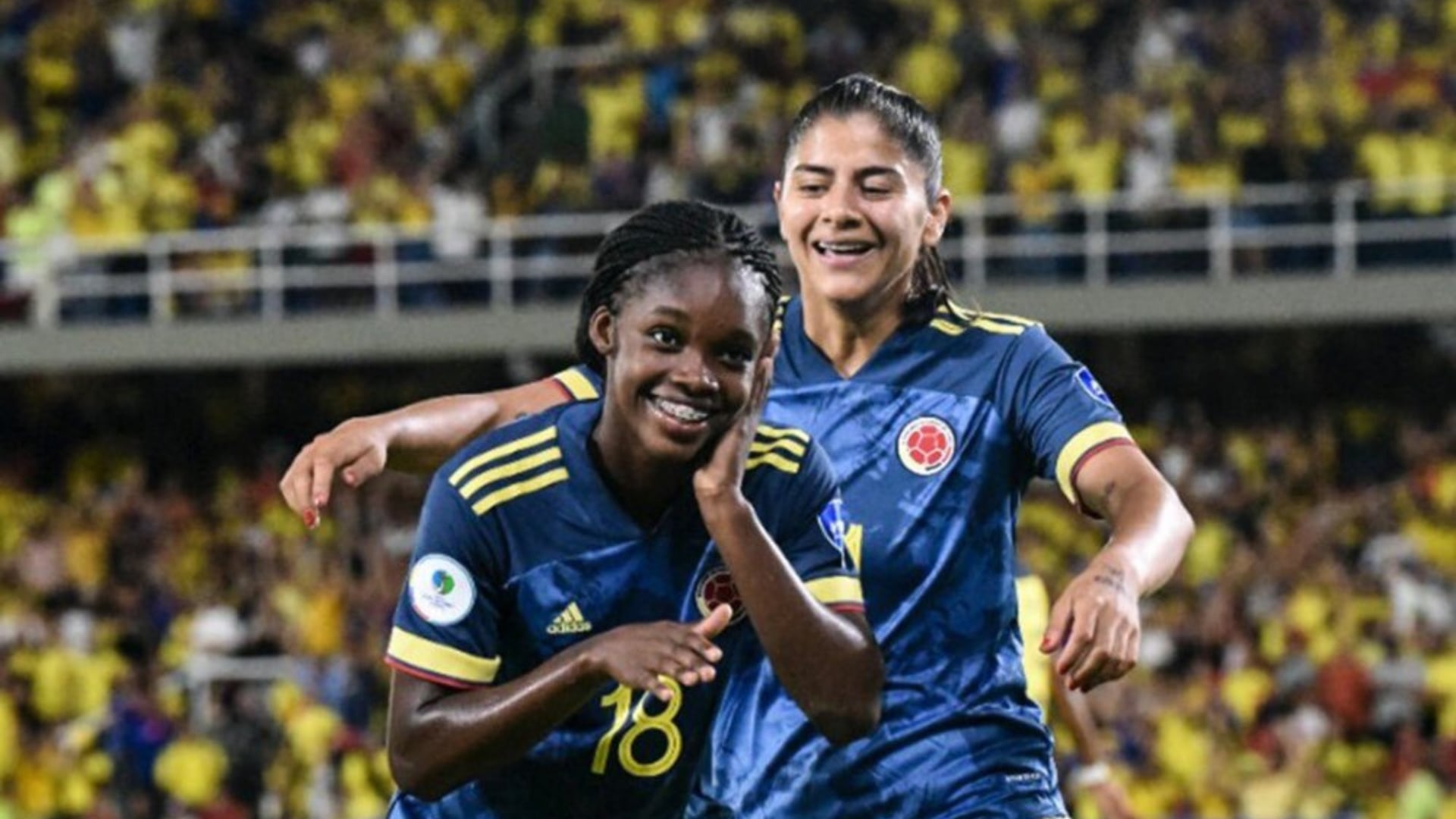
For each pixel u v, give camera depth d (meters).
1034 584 11.53
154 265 33.78
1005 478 8.02
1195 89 33.91
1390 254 32.72
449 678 6.68
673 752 6.98
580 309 6.76
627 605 6.79
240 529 32.59
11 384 35.94
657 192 33.00
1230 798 24.75
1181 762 25.02
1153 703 25.58
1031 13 36.03
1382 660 26.39
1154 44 34.81
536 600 6.76
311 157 35.22
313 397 36.19
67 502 34.28
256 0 37.69
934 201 8.07
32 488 35.00
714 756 8.05
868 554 7.97
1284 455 32.41
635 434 6.55
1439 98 33.88
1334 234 32.28
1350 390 34.44
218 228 34.16
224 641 28.27
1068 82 34.59
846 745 7.30
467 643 6.70
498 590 6.77
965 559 7.98
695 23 37.03
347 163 34.88
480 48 37.12
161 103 36.12
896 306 8.10
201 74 36.59
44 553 31.64
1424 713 25.89
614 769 6.96
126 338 33.62
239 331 33.56
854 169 7.89
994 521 8.02
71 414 35.97
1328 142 32.72
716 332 6.43
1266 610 27.94
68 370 33.91
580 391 7.83
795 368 8.18
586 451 6.74
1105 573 6.75
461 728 6.53
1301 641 26.95
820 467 7.00
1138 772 24.97
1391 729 25.64
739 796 8.03
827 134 7.94
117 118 36.03
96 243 33.47
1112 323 32.34
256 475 35.09
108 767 25.86
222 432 35.97
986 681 8.01
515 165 34.38
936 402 8.02
